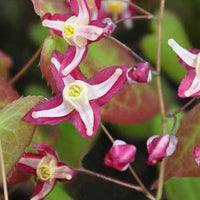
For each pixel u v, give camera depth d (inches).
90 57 6.7
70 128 7.4
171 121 7.2
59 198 6.7
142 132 8.1
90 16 5.9
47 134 7.6
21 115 5.8
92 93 5.9
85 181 8.0
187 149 6.3
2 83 6.6
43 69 6.4
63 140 7.4
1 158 5.7
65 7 6.5
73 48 5.9
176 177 6.7
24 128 5.8
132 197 8.2
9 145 5.7
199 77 5.8
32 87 8.3
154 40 7.9
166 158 6.4
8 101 6.6
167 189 7.3
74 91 5.8
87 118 5.8
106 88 5.9
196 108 6.3
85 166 8.3
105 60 6.7
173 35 7.8
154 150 5.7
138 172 8.4
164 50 7.8
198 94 5.7
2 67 7.5
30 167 6.1
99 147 8.4
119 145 5.6
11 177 6.4
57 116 5.8
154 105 6.9
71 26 5.9
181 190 7.3
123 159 5.6
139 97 6.9
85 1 5.9
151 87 7.0
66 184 7.9
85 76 6.3
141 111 6.9
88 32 5.9
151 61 8.2
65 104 5.9
